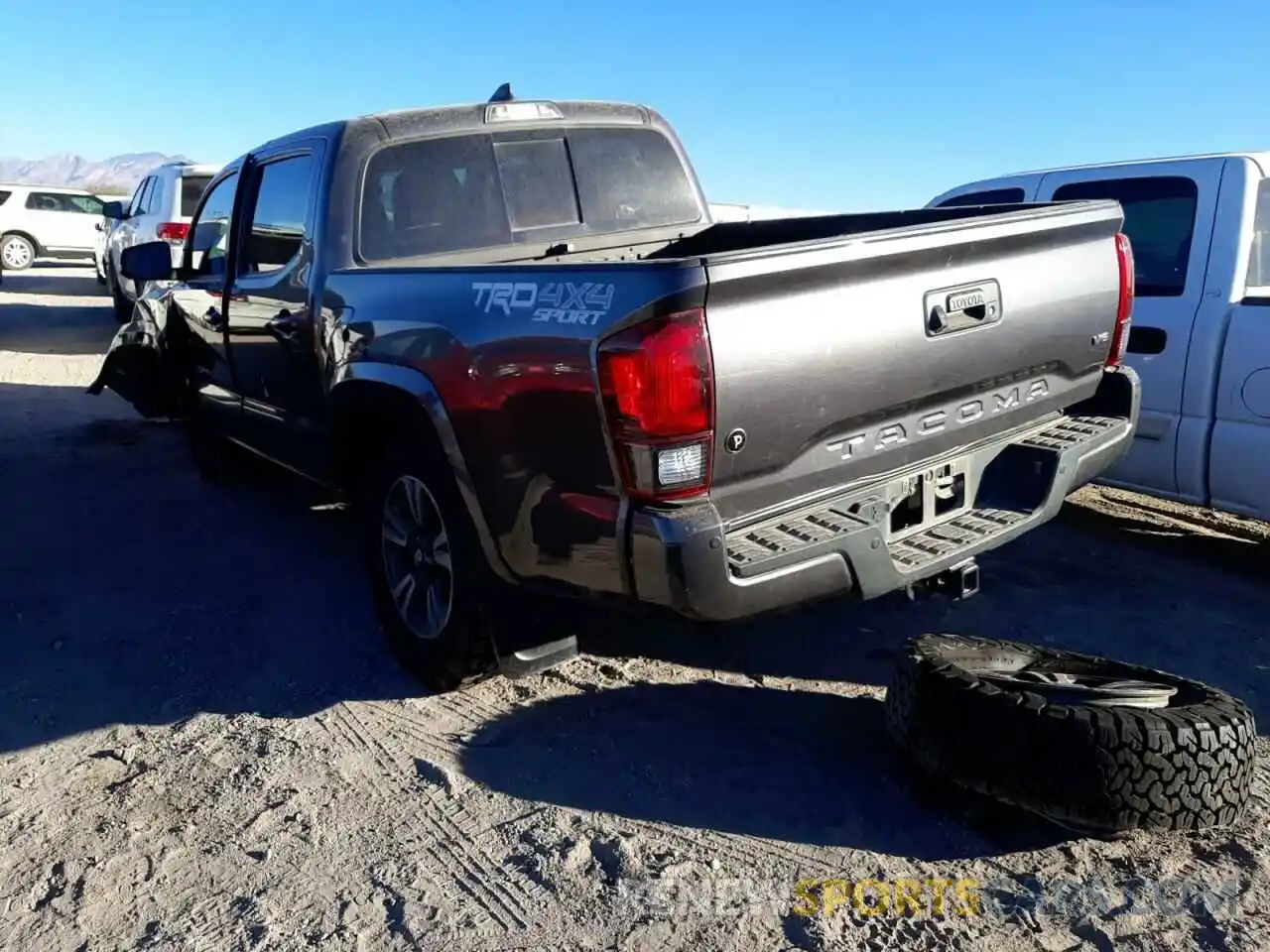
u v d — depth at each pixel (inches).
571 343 119.8
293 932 108.1
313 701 157.2
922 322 131.1
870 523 126.9
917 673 126.9
